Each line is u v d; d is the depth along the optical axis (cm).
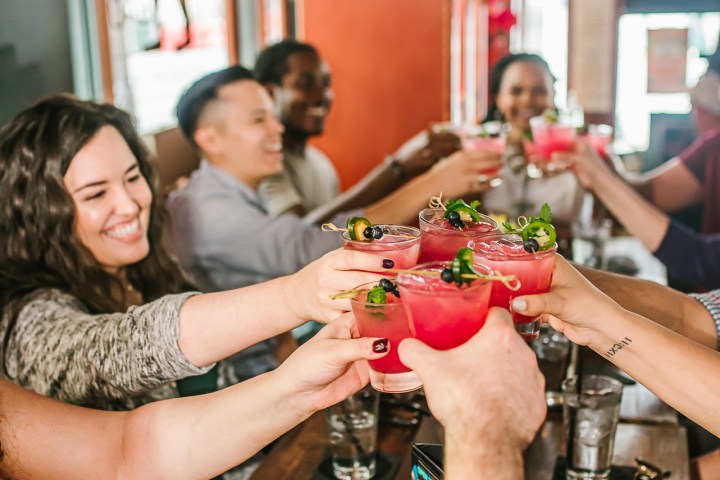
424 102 538
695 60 625
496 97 440
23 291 206
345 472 185
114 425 156
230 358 288
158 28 425
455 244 154
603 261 344
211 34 486
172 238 337
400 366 138
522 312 136
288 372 143
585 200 443
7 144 210
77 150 209
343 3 532
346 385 150
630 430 201
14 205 212
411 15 528
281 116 428
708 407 143
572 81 657
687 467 184
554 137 317
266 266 330
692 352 145
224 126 330
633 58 639
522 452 111
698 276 299
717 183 399
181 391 220
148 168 243
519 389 113
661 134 556
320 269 155
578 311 142
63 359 184
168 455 150
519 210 414
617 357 148
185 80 462
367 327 136
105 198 217
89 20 369
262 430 148
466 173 320
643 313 187
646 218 310
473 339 120
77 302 211
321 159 469
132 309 181
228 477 230
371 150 551
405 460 192
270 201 397
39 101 218
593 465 173
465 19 675
